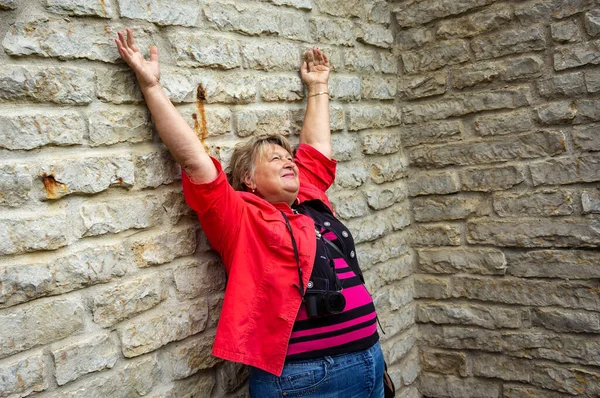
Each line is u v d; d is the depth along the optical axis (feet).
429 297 11.54
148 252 6.80
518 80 10.34
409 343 11.53
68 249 6.03
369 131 10.84
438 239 11.39
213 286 7.61
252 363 6.45
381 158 11.14
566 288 10.02
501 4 10.40
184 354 7.16
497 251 10.71
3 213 5.55
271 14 8.77
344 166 10.19
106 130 6.44
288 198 7.52
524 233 10.38
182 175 6.80
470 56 10.80
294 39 9.20
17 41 5.70
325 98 9.23
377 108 11.05
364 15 10.83
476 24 10.67
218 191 6.58
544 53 10.05
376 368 6.91
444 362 11.41
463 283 11.12
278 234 6.70
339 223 7.68
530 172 10.27
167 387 6.95
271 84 8.70
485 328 10.90
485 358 10.95
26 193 5.72
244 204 6.89
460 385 11.23
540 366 10.33
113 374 6.35
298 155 8.77
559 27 9.84
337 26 10.14
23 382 5.56
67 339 5.97
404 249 11.59
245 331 6.48
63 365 5.89
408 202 11.69
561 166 9.96
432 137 11.35
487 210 10.80
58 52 6.02
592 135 9.64
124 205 6.57
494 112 10.64
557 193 10.02
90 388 6.11
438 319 11.43
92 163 6.26
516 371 10.59
